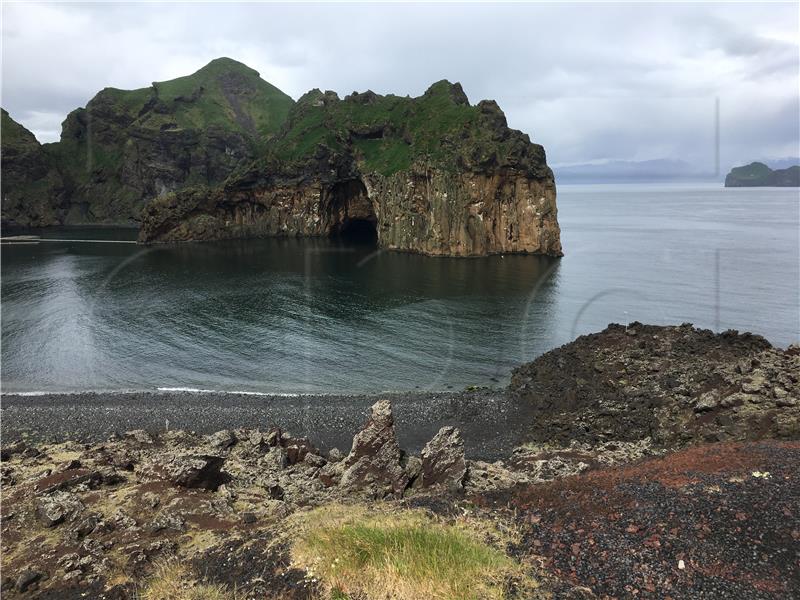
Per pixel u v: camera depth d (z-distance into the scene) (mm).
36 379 44438
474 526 14000
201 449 26516
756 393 26797
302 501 18094
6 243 127125
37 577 12805
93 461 22094
